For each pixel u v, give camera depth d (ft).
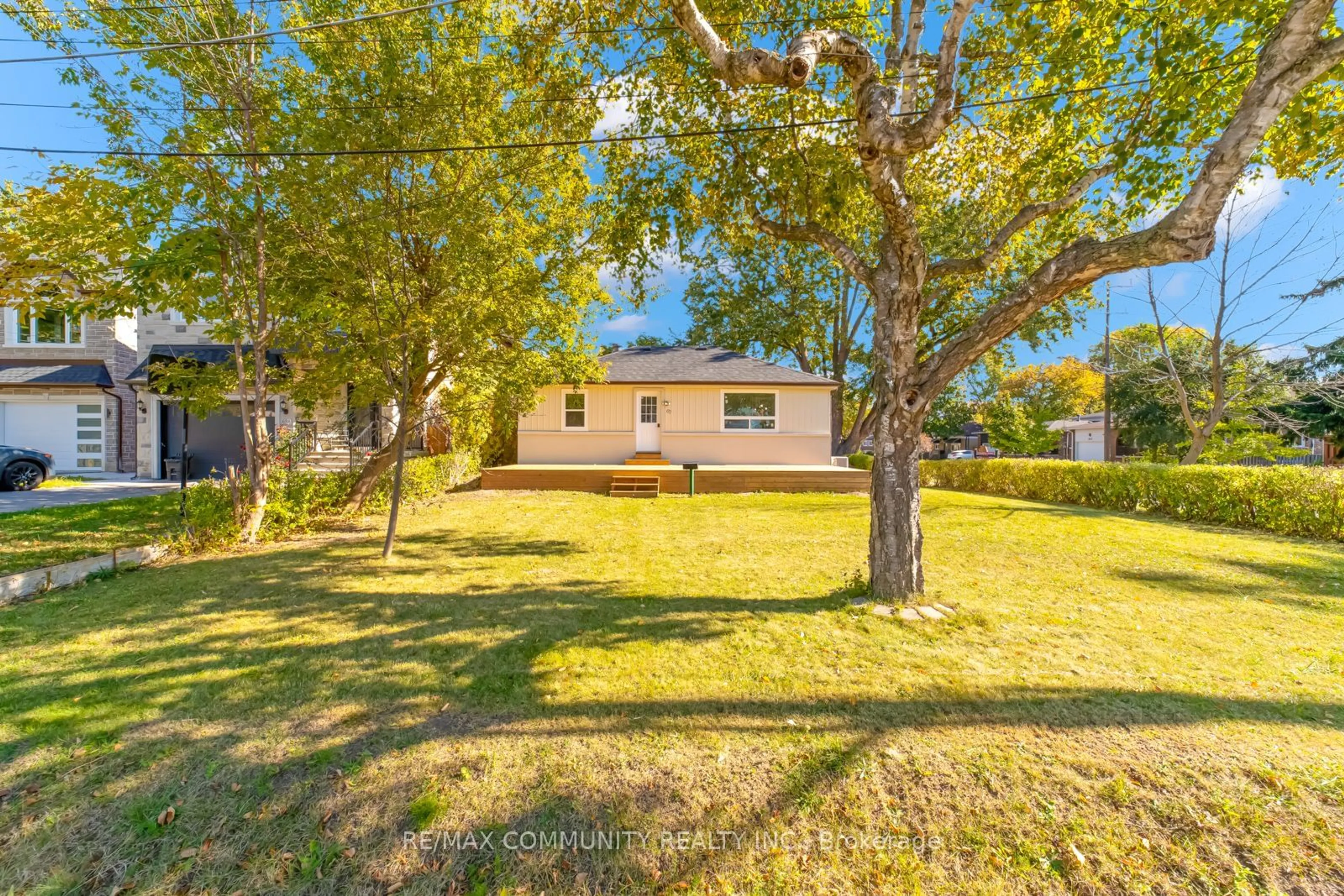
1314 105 15.44
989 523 31.37
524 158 23.95
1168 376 50.72
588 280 31.78
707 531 27.91
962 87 19.65
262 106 22.57
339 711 9.77
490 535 26.68
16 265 20.06
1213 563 21.50
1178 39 15.47
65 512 29.50
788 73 11.79
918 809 7.52
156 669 11.41
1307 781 7.86
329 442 46.60
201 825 7.16
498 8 22.75
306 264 23.11
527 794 7.72
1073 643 12.97
